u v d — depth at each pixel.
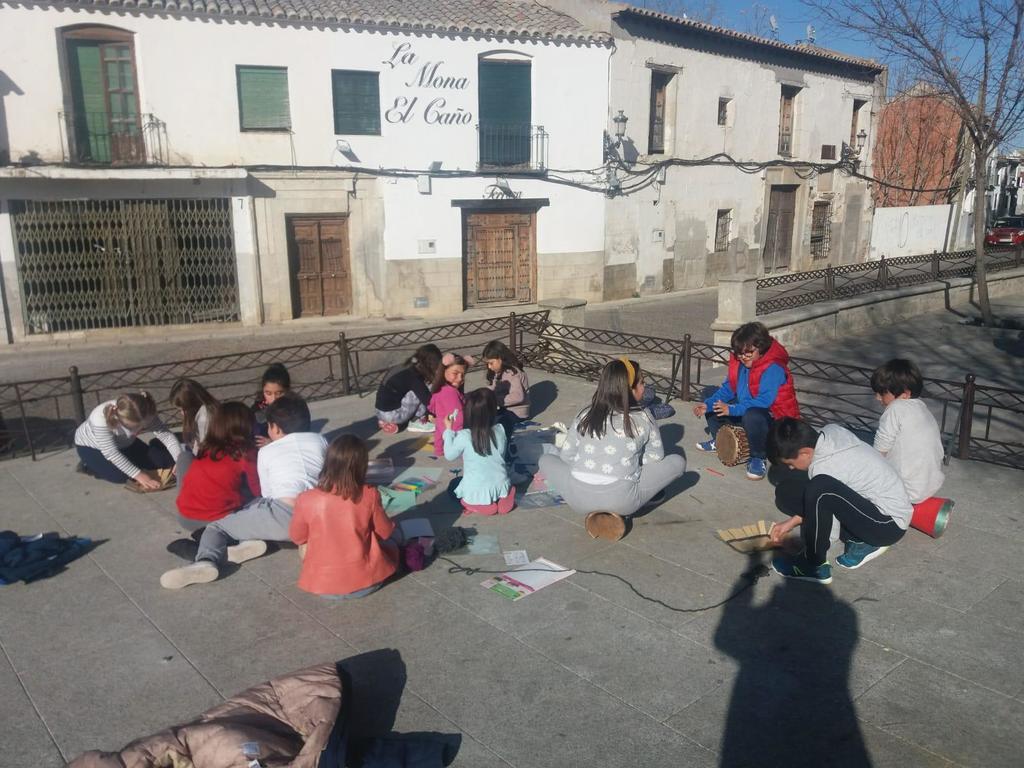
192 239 16.80
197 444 5.71
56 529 5.89
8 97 15.07
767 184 24.86
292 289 17.91
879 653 4.06
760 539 5.27
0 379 12.83
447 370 7.27
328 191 17.59
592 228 20.27
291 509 5.09
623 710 3.66
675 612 4.48
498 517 5.85
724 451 6.66
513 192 19.17
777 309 14.23
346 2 17.73
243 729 3.14
